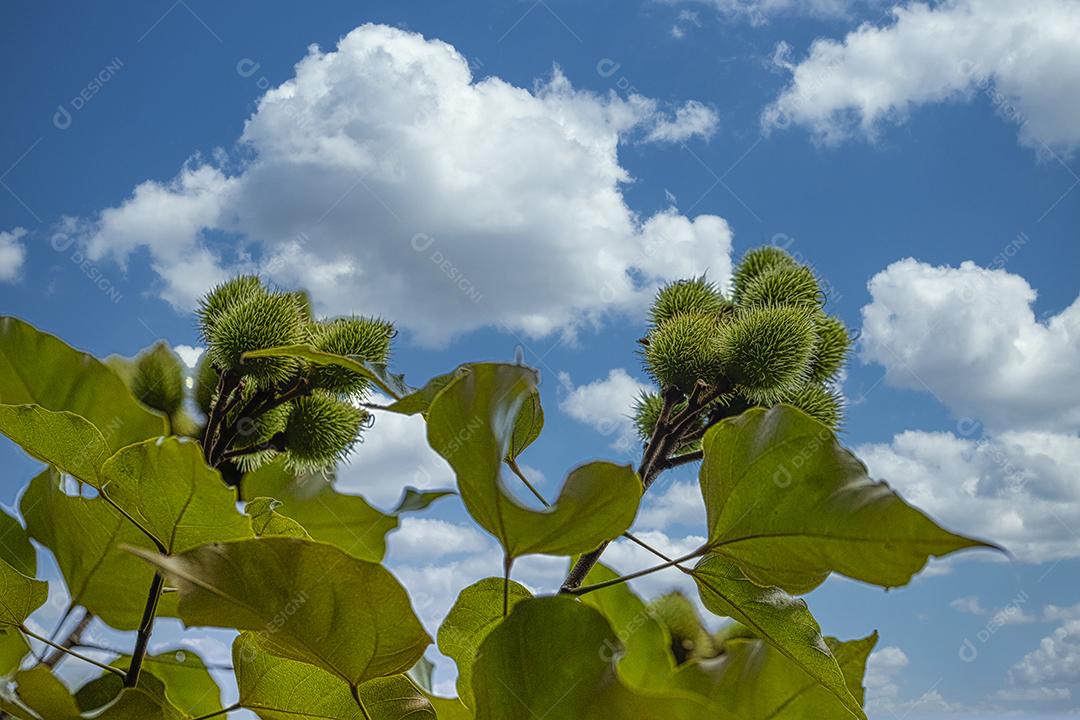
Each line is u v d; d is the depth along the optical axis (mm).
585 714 830
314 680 1111
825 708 1177
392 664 946
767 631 1223
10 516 1334
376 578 873
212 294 2152
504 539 903
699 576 1258
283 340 1875
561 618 859
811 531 972
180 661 1578
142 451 1029
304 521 1844
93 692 1224
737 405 1929
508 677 852
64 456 1082
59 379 1381
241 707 1113
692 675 1217
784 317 1942
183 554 858
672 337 1867
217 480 1043
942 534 864
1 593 1142
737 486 1061
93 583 1263
